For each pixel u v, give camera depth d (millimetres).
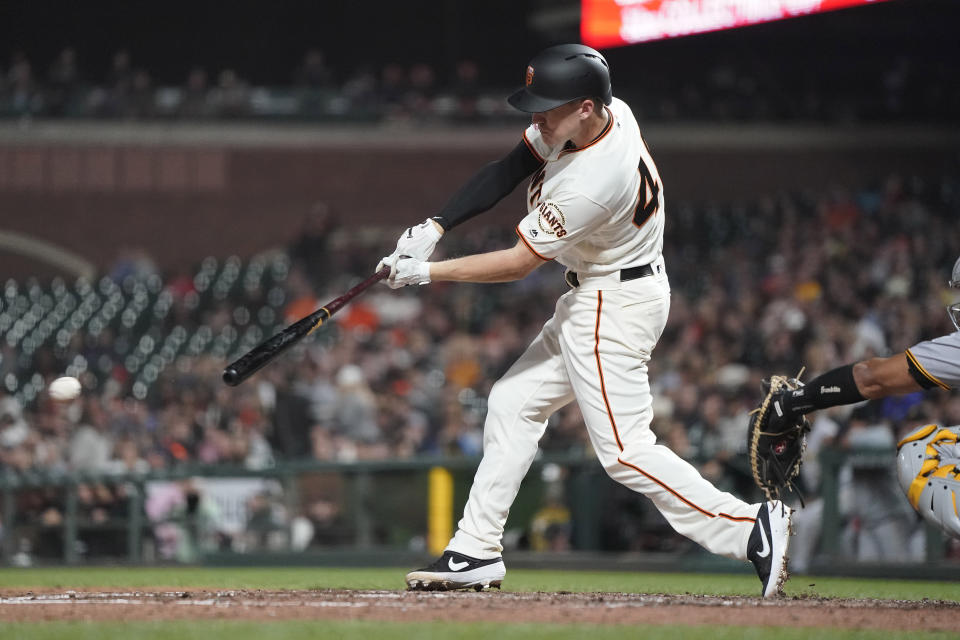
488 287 59750
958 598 15914
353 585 18141
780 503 13641
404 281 13914
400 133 78125
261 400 43719
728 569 26844
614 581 21500
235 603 13070
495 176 14430
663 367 42875
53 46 83438
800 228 59812
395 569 29969
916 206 61719
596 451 14164
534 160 14453
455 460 31656
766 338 44875
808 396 13516
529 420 14680
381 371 48188
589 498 30156
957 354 12906
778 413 13719
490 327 54625
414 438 37750
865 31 76438
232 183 77938
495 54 85625
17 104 76250
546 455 30672
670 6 54656
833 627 10820
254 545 33531
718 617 11586
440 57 85750
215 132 77562
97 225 76812
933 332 41188
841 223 59656
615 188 13328
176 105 77562
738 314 47938
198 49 85125
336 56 85875
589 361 13875
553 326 14445
